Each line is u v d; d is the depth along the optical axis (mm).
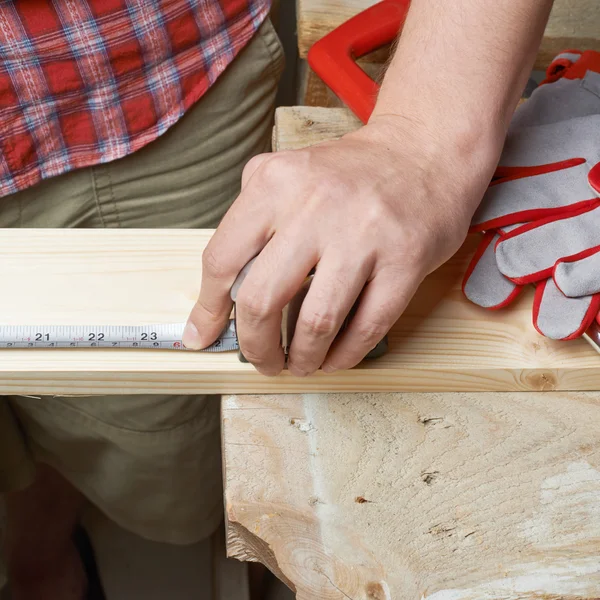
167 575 1833
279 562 672
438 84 760
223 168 1162
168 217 1183
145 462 1380
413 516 709
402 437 769
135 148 1023
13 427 1433
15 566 1737
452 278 851
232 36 999
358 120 1044
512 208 803
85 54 898
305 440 758
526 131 868
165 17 923
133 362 770
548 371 798
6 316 784
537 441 776
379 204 657
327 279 631
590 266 755
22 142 938
